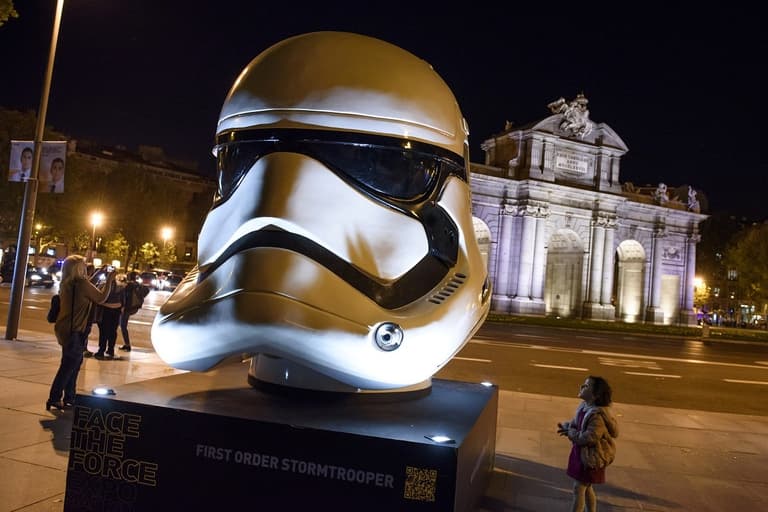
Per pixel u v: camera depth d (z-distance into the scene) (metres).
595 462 5.00
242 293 3.57
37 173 14.95
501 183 50.91
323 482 3.45
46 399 8.27
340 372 3.76
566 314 54.97
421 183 4.05
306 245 3.69
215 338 3.73
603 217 54.06
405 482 3.35
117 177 60.16
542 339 28.25
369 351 3.66
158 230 67.19
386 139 3.87
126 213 59.91
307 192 3.70
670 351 27.00
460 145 4.39
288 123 3.80
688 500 6.14
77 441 3.89
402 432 3.59
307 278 3.58
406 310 3.84
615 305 63.69
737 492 6.48
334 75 3.87
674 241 60.75
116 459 3.80
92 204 56.28
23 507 4.58
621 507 5.83
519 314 48.88
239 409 3.87
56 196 43.81
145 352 14.39
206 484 3.63
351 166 3.84
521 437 8.30
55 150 14.96
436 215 4.10
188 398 4.15
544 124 52.12
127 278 14.73
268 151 3.86
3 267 39.53
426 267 4.02
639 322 56.31
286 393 4.34
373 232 3.79
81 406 3.90
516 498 5.70
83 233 57.56
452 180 4.27
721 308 88.88
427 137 4.04
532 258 50.69
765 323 77.38
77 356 7.86
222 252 3.93
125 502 3.77
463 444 3.51
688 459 7.78
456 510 3.37
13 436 6.47
